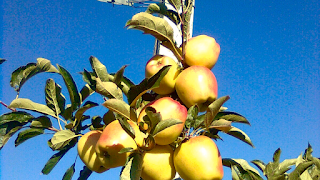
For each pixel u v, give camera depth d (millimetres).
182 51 609
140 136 521
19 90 602
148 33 599
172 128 518
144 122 521
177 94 600
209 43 615
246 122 589
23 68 597
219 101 530
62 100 624
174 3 626
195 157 534
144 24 578
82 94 647
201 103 595
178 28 646
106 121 603
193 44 611
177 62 685
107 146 509
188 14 630
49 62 617
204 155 535
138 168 496
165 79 591
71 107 615
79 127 619
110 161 521
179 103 559
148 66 618
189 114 569
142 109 550
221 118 598
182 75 589
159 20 579
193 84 575
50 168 607
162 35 591
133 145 515
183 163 538
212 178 531
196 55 604
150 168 536
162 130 503
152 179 544
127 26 582
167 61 603
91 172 641
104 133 529
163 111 534
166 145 557
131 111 532
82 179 638
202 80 577
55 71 629
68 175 615
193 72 583
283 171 638
